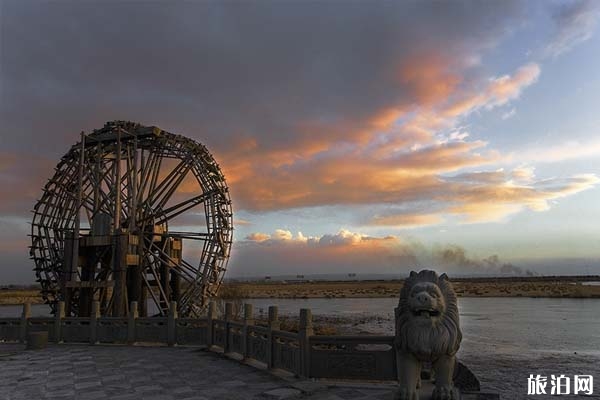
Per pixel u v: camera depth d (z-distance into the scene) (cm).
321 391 973
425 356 817
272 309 1245
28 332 1855
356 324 4303
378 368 990
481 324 4116
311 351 1060
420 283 836
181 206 2783
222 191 2786
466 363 2383
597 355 2597
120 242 2314
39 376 1207
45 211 2544
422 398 848
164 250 2694
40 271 2509
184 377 1166
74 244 2350
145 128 2600
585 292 9512
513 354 2647
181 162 2773
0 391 1050
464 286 13938
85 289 2380
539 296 8625
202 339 1655
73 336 1839
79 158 2491
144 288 2631
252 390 1014
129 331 1755
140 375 1201
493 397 936
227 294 4519
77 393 1023
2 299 9275
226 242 2762
